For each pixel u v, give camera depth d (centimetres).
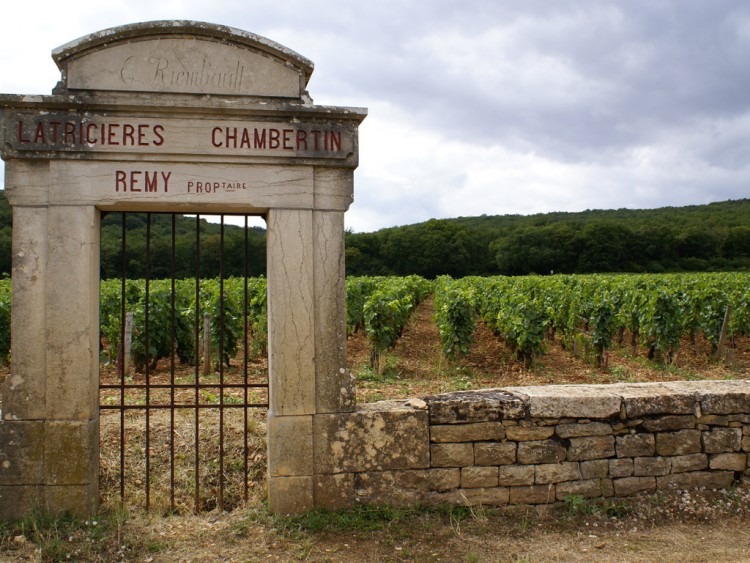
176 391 859
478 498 499
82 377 460
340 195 488
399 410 494
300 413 482
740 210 9475
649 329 1277
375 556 424
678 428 520
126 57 456
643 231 6756
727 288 1822
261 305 1339
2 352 1162
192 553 427
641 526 475
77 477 462
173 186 462
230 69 469
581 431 509
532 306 1224
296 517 476
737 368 1238
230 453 594
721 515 490
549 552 433
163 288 1414
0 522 455
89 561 414
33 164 452
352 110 480
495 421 502
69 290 456
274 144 473
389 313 1142
